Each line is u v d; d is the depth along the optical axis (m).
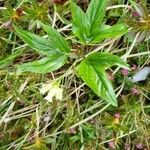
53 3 0.20
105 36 0.16
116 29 0.16
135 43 0.20
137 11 0.19
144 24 0.18
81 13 0.16
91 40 0.16
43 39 0.16
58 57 0.16
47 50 0.16
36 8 0.19
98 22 0.16
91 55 0.16
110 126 0.20
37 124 0.20
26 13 0.19
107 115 0.20
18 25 0.20
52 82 0.17
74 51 0.19
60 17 0.20
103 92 0.15
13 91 0.20
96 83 0.15
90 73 0.15
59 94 0.17
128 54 0.19
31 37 0.16
